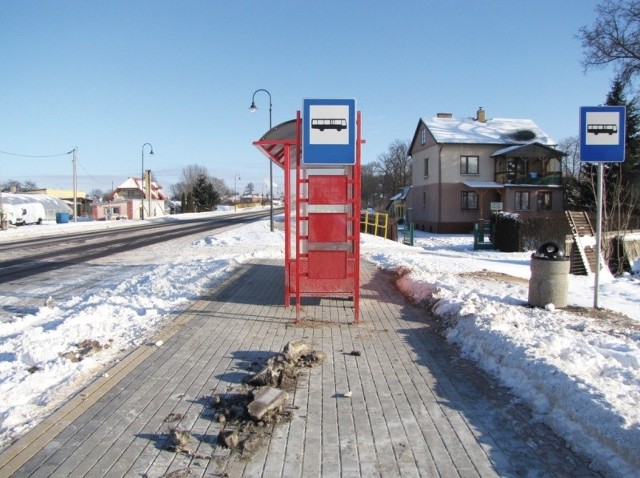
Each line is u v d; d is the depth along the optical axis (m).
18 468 3.38
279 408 4.26
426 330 7.10
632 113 36.75
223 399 4.51
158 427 4.01
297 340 6.46
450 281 10.31
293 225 37.00
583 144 8.02
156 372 5.24
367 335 6.79
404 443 3.76
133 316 7.70
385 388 4.85
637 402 3.91
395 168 90.00
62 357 5.63
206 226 42.88
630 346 5.58
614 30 30.72
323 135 7.21
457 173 43.22
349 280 8.02
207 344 6.26
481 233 27.88
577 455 3.57
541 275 8.12
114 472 3.35
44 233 34.56
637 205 25.14
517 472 3.36
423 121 46.72
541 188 42.22
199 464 3.47
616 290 11.06
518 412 4.30
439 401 4.54
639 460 3.22
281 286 10.55
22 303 10.15
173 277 11.90
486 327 6.20
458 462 3.49
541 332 6.00
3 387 4.76
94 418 4.15
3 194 56.00
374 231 30.78
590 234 15.28
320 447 3.71
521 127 46.66
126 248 22.75
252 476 3.32
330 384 4.95
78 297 10.28
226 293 9.70
